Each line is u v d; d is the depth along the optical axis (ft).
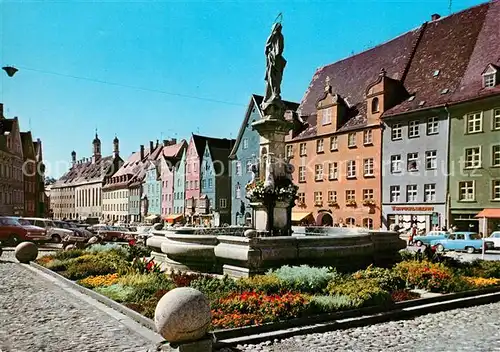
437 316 34.01
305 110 186.70
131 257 60.54
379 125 142.92
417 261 48.06
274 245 43.24
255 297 31.45
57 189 488.02
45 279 50.03
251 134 202.08
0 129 209.36
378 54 167.84
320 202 164.55
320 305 31.50
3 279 50.65
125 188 335.88
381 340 27.45
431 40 148.97
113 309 34.17
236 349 25.31
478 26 134.92
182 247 47.29
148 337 26.68
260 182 55.72
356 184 150.71
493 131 115.03
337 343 26.68
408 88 143.43
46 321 31.30
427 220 128.98
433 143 128.57
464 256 88.07
